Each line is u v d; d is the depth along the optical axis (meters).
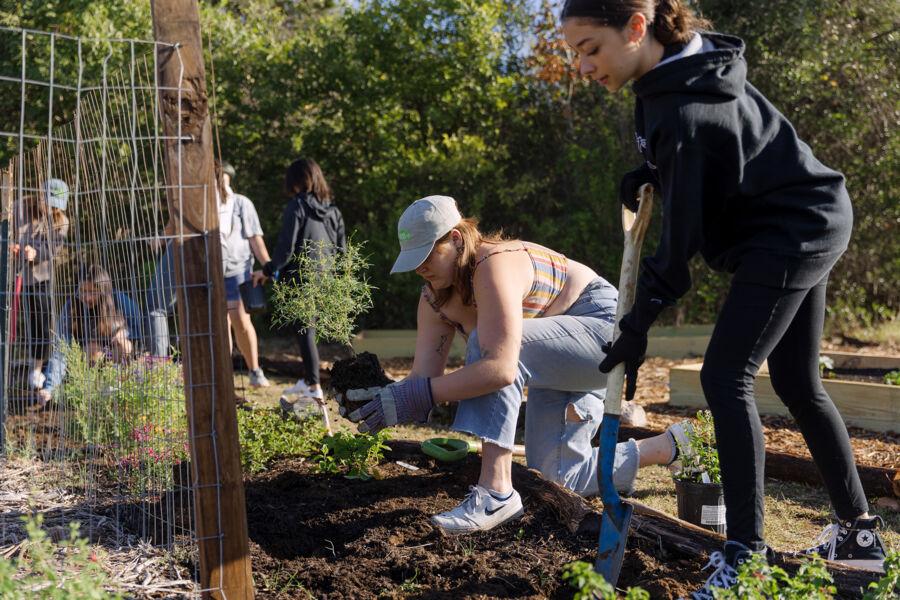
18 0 9.48
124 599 2.80
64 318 4.64
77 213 3.45
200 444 2.58
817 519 3.87
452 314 3.54
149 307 3.38
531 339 3.46
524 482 3.69
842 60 9.73
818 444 3.01
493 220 10.87
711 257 2.88
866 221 9.81
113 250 3.22
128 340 3.67
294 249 6.11
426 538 3.35
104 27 9.43
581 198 10.61
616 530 2.79
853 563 3.02
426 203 3.25
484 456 3.43
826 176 2.69
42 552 2.51
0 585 2.15
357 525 3.52
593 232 10.44
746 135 2.61
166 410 3.48
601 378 3.62
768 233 2.67
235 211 6.91
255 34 10.96
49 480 4.27
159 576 3.01
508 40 10.98
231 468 2.61
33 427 5.27
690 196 2.51
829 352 7.45
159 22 2.52
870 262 9.88
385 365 8.88
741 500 2.69
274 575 3.04
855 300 10.02
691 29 2.63
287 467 4.34
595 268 10.42
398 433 5.45
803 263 2.63
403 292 10.60
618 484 3.94
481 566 3.05
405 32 10.51
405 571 3.06
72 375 4.33
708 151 2.54
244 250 6.98
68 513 3.76
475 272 3.28
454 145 10.53
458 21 10.53
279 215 10.77
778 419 5.84
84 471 4.22
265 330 10.66
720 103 2.52
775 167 2.65
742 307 2.68
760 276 2.65
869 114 9.75
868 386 5.57
